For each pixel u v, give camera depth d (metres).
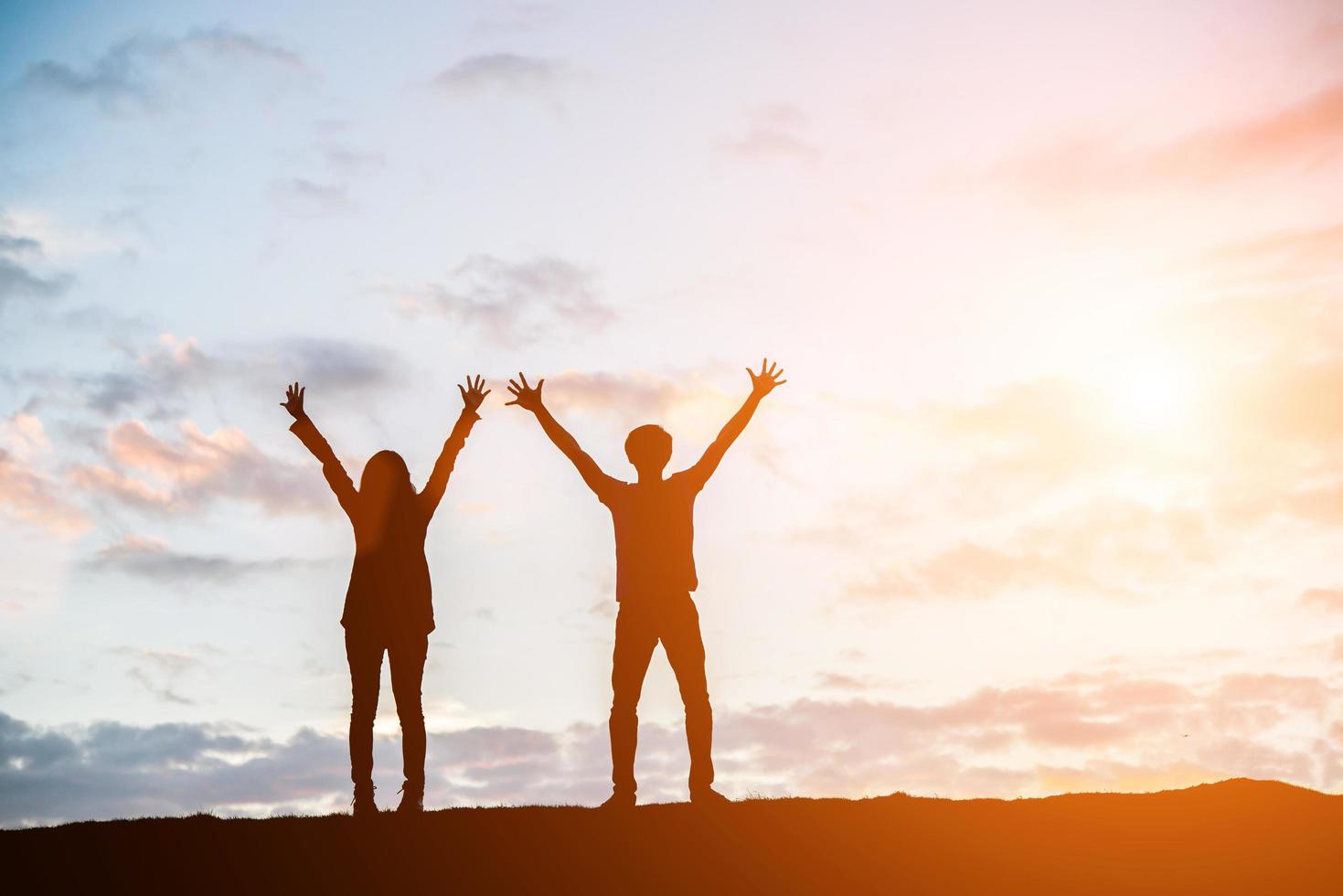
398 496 9.78
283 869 8.85
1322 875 8.91
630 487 9.52
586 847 9.12
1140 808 10.36
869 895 8.52
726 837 9.27
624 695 9.37
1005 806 10.34
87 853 9.15
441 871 8.79
